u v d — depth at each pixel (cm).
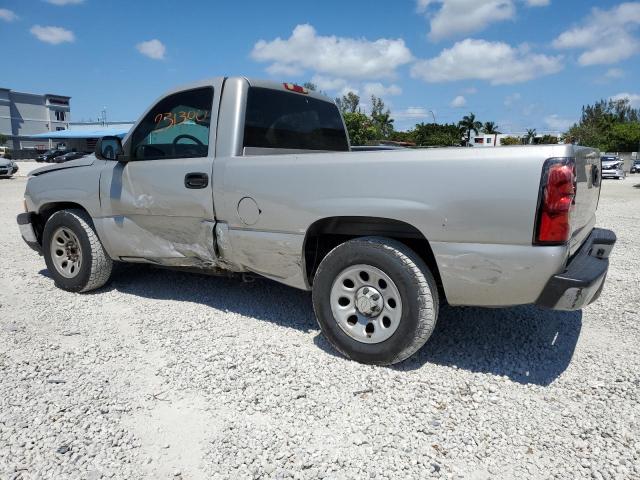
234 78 388
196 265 411
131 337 379
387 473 228
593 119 8619
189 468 232
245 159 363
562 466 233
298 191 337
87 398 290
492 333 388
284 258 354
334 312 335
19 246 746
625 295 490
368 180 311
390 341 315
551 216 267
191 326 401
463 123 6819
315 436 255
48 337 380
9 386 303
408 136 6906
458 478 225
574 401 289
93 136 3775
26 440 251
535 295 280
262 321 412
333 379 312
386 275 310
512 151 275
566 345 367
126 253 452
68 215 476
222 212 377
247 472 229
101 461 236
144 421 269
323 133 493
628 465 232
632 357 346
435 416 273
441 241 295
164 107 420
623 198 1705
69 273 492
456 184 286
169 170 403
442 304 452
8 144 8231
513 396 294
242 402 286
